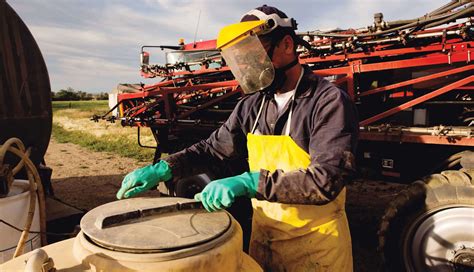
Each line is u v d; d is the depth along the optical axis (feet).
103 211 4.42
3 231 6.34
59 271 3.52
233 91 13.93
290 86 5.23
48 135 10.91
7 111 9.74
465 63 10.34
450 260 8.08
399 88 11.82
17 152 6.35
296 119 5.09
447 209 8.06
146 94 15.71
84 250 3.70
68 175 26.18
